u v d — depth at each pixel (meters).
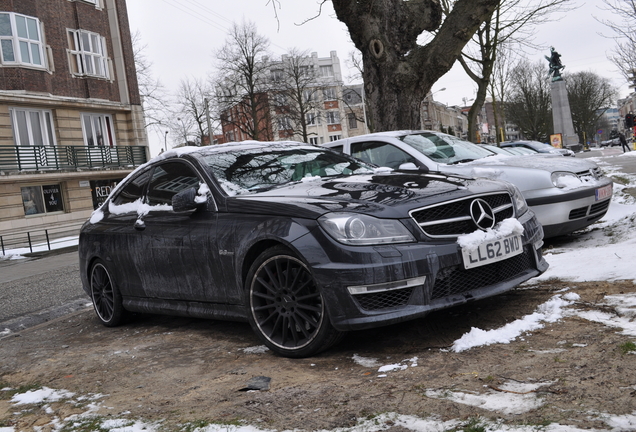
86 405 3.16
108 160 30.44
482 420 2.22
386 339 3.67
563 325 3.38
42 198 27.02
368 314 3.26
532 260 3.98
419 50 11.12
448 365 2.99
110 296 5.41
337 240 3.32
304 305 3.49
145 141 33.34
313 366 3.36
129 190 5.33
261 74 51.25
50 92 27.53
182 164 4.69
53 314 6.73
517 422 2.15
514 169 6.56
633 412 2.11
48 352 4.69
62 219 27.45
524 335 3.31
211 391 3.12
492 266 3.62
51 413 3.10
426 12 11.43
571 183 6.45
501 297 4.32
